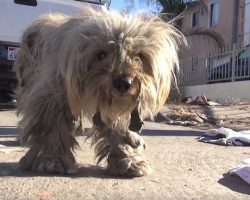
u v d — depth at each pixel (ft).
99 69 2.20
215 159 3.00
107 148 2.51
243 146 3.66
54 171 2.39
